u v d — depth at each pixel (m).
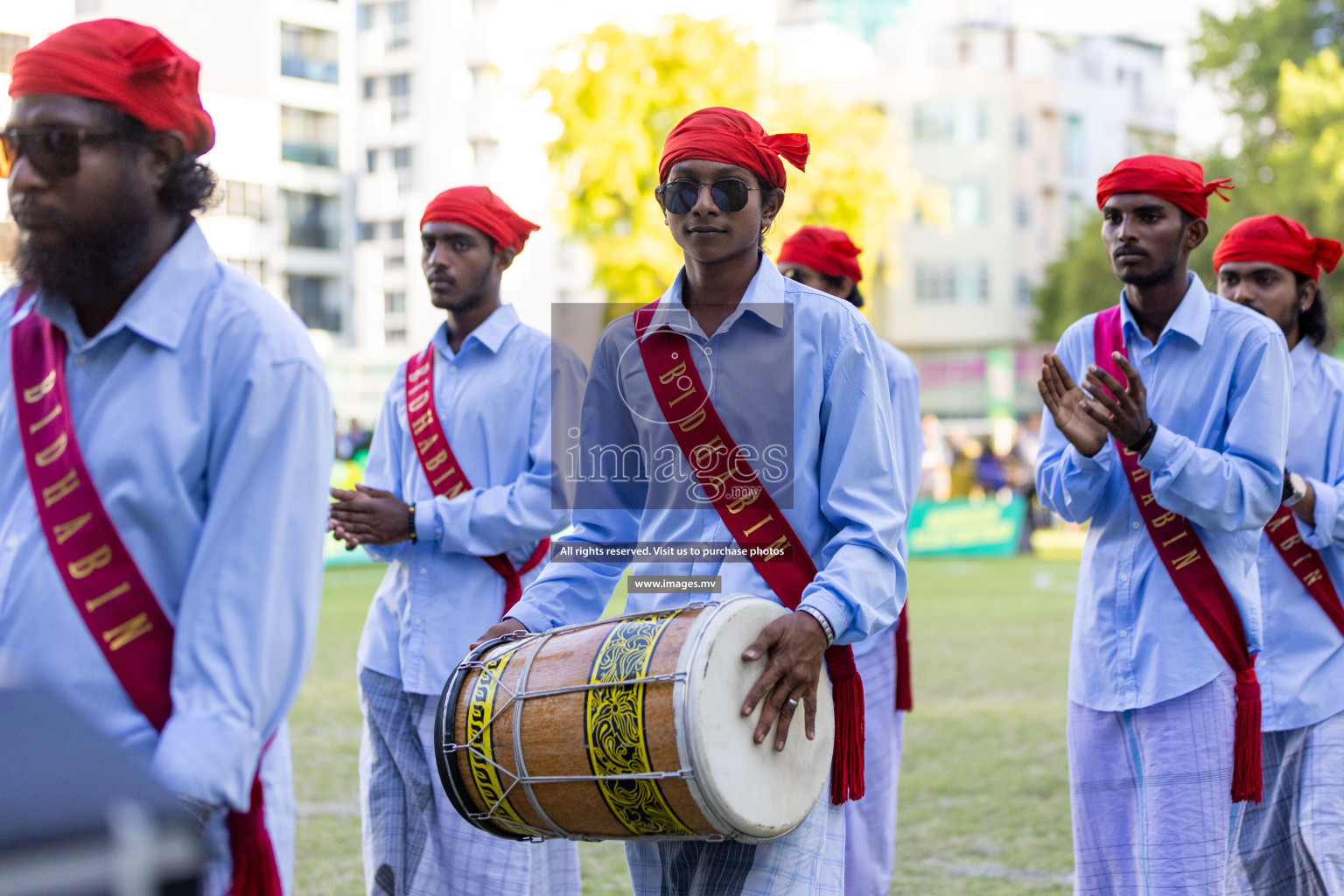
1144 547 3.86
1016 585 16.92
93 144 2.24
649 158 28.91
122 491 2.28
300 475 2.32
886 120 39.16
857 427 2.96
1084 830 3.93
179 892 1.23
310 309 40.16
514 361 4.48
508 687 2.84
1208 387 3.91
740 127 2.97
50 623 2.27
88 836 1.19
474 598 4.35
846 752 2.96
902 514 3.00
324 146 40.16
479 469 4.46
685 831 2.70
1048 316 46.34
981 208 50.41
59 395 2.31
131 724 2.24
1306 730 4.52
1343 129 33.97
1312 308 4.83
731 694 2.67
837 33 52.38
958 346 50.66
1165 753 3.76
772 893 2.86
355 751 7.73
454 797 2.92
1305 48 37.81
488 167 43.81
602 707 2.70
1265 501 3.72
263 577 2.26
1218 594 3.77
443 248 4.48
